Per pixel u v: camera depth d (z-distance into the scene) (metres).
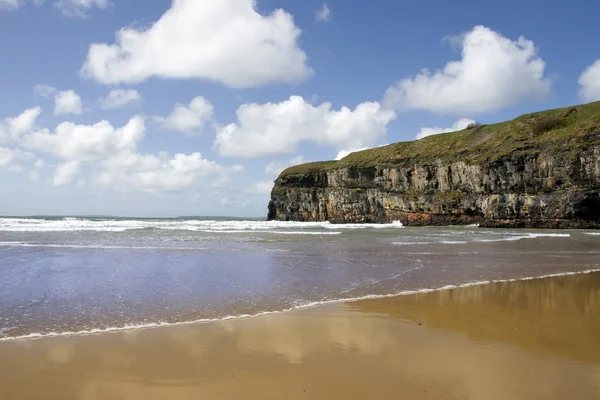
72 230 37.31
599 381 5.19
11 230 36.19
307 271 14.60
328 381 5.12
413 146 69.75
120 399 4.60
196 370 5.46
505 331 7.46
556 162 48.19
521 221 50.31
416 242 27.56
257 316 8.47
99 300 9.75
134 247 22.22
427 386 4.99
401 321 8.17
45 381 5.08
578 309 9.30
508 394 4.78
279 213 85.56
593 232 40.62
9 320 7.97
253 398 4.63
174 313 8.63
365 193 70.50
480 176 54.19
